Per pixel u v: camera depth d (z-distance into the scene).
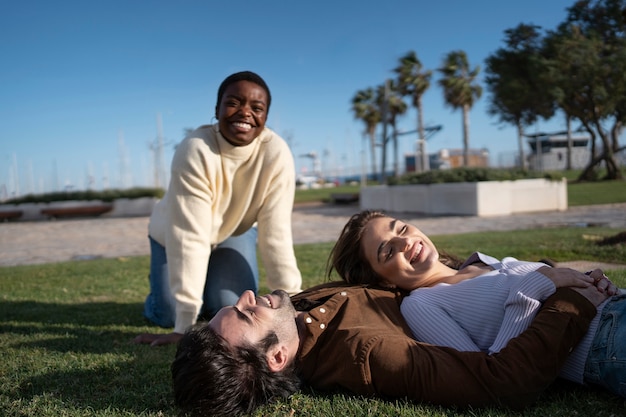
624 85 22.67
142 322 4.04
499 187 15.27
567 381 2.15
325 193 33.03
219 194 3.47
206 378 1.71
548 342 1.84
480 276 2.21
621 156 34.00
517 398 1.82
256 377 1.79
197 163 3.30
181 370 1.76
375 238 2.40
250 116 3.27
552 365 1.85
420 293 2.24
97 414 2.04
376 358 1.90
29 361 2.87
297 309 2.22
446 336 2.08
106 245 12.00
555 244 6.54
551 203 15.73
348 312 2.11
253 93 3.25
